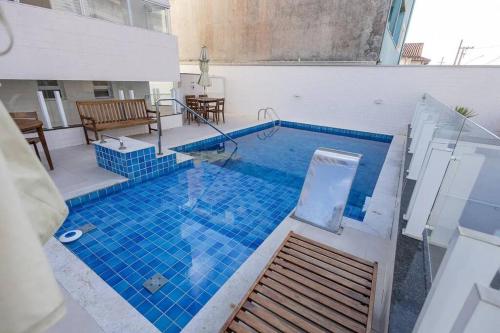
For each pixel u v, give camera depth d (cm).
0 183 43
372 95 762
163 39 627
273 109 967
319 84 846
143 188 383
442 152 186
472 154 149
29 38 409
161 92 840
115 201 341
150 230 283
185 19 1201
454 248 74
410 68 692
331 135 819
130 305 175
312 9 873
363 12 791
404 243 199
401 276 161
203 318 169
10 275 45
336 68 802
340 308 155
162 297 197
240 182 429
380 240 245
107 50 517
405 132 739
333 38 862
